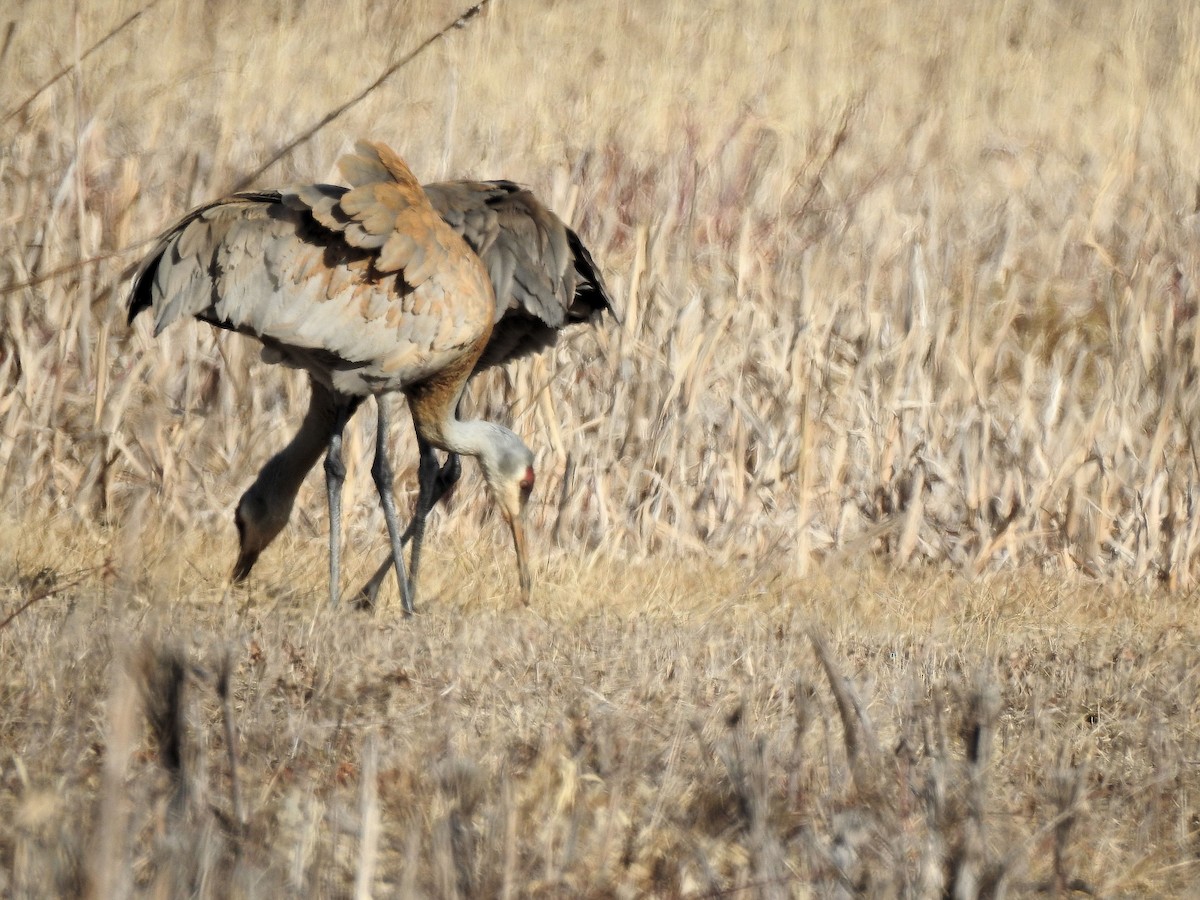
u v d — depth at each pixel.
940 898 12.74
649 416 35.53
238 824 12.54
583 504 34.88
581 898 12.89
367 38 59.81
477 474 34.94
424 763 15.28
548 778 14.84
